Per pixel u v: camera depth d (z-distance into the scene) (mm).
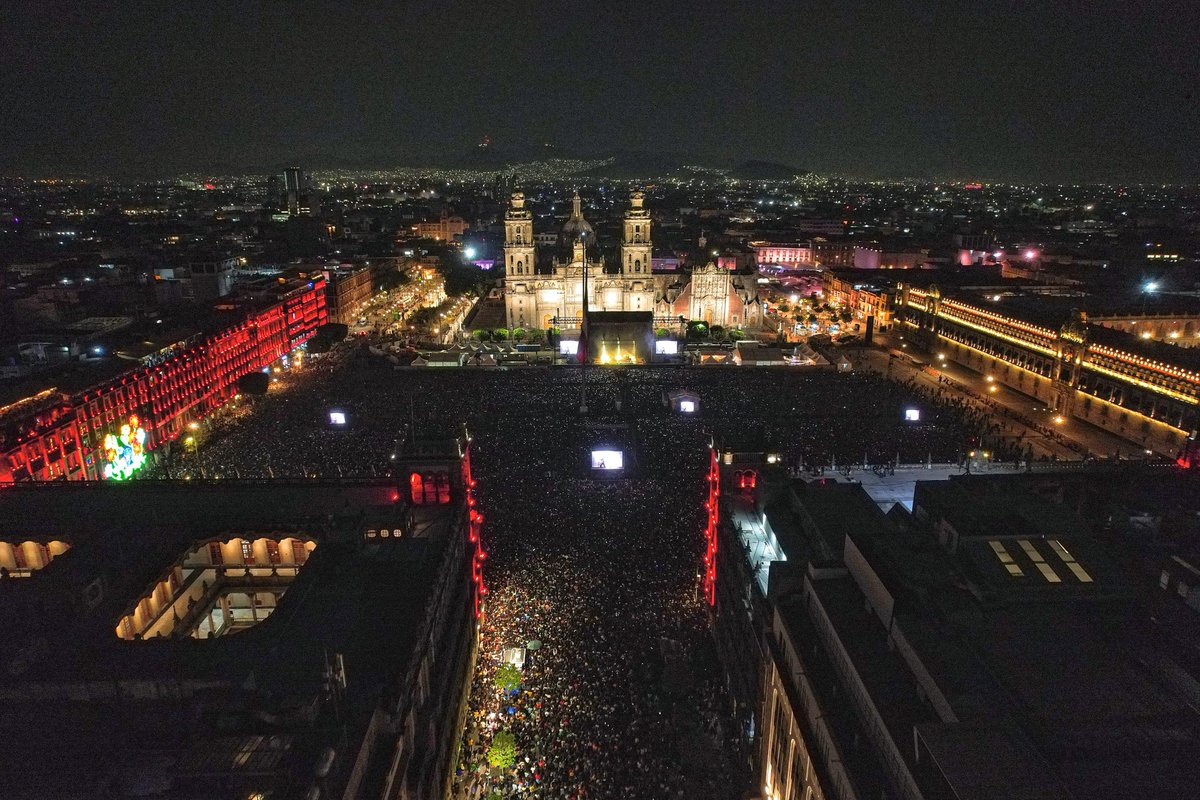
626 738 57219
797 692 45969
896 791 34656
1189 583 47500
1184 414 115750
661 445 117812
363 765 36562
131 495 71938
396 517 65062
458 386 154750
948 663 38594
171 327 145375
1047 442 123938
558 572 80062
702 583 78500
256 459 108812
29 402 99000
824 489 67000
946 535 52281
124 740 36719
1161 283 194500
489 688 63562
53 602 50500
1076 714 35688
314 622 48500
